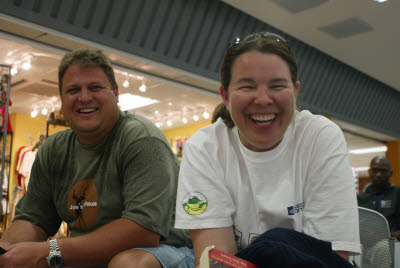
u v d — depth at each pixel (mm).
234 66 1191
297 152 1329
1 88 3418
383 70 7469
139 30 4355
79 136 1726
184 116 7031
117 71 4754
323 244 1032
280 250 941
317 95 7184
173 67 4883
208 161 1358
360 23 5383
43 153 1852
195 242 1297
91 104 1669
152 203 1581
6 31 3750
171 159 1732
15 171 6840
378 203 4418
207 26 4922
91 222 1700
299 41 6164
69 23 3871
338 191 1221
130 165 1658
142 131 1712
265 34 1212
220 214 1294
